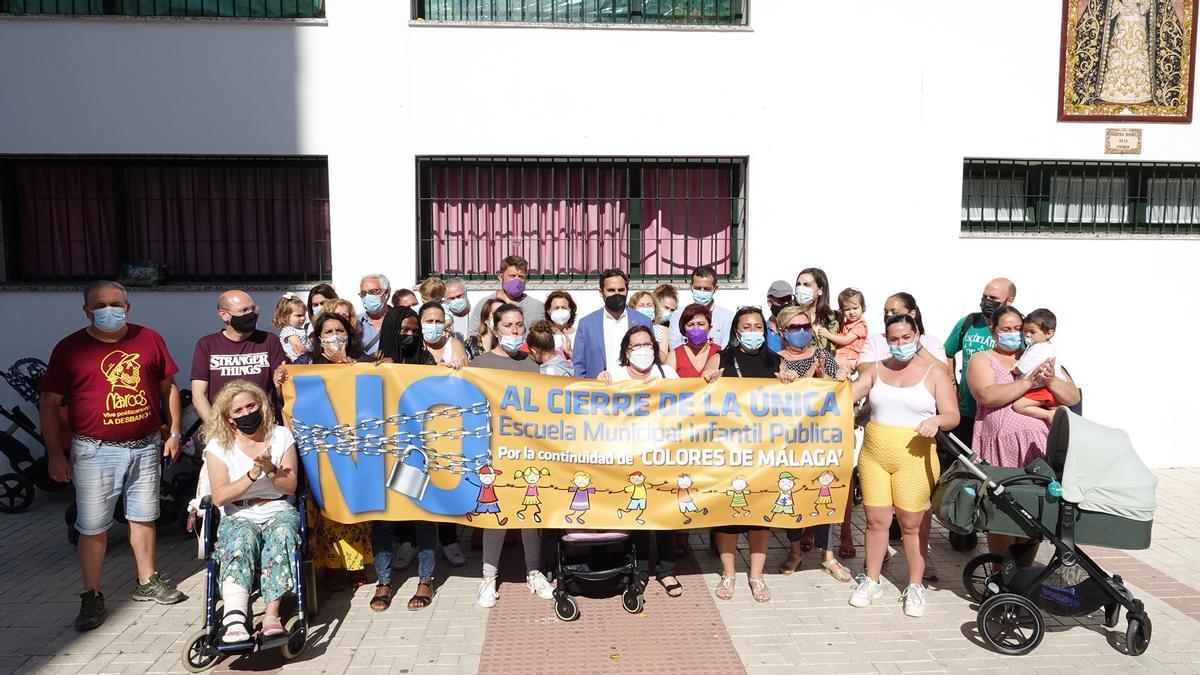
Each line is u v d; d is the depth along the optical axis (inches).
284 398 204.1
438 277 308.0
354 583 222.7
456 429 206.4
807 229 324.5
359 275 316.2
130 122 305.9
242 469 188.2
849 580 226.8
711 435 207.9
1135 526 183.5
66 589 223.0
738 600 214.5
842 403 208.2
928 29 320.8
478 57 312.8
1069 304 334.3
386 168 313.4
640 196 333.7
